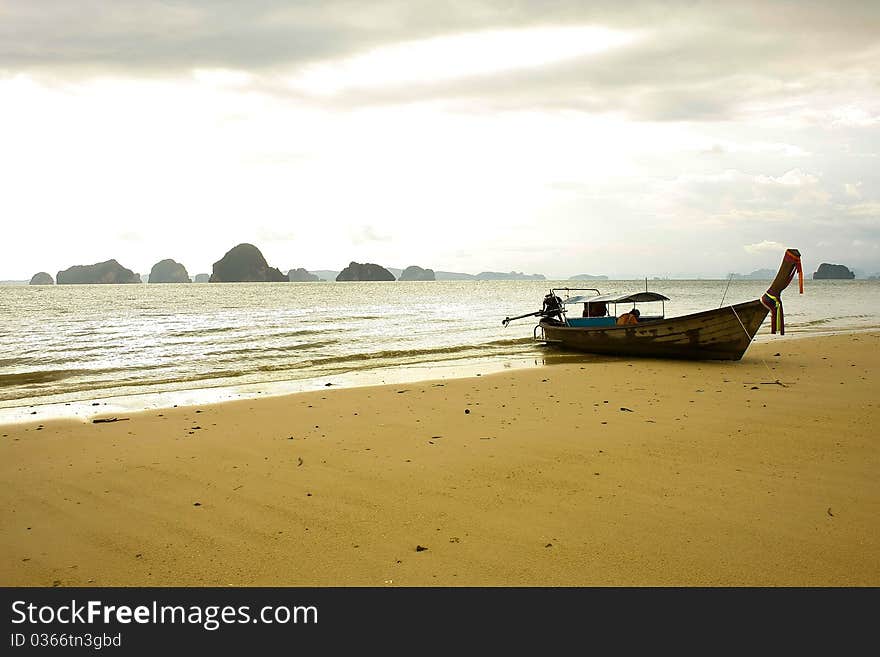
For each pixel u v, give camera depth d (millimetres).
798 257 15859
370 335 28609
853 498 6512
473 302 67938
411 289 140125
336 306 59375
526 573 5109
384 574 5164
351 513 6438
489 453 8477
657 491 6848
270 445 9156
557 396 12727
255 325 34875
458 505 6582
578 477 7391
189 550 5672
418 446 8922
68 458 8625
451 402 12258
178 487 7344
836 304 55000
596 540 5641
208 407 12242
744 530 5766
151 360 20531
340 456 8500
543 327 23828
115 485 7449
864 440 8734
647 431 9516
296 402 12570
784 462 7805
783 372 15438
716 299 74938
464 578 5066
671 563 5195
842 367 16047
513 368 17969
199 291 124062
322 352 22469
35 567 5398
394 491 7055
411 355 21734
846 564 5102
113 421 11047
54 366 19188
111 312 49438
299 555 5527
